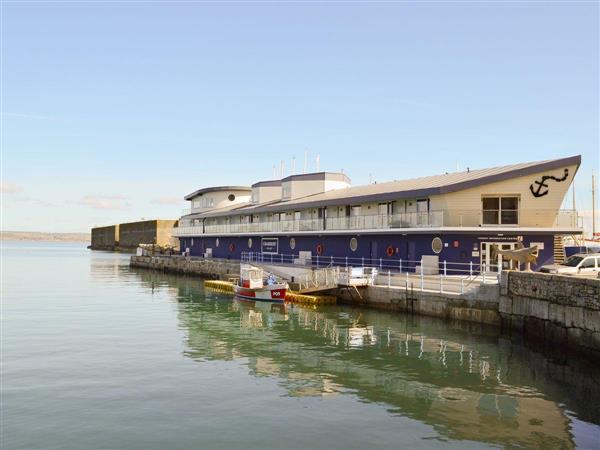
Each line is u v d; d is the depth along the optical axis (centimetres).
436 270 3638
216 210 7612
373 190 4672
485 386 1792
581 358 2086
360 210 4534
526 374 1934
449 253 3581
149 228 13812
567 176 3609
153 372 1961
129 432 1395
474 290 2792
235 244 6444
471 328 2795
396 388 1772
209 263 6275
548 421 1480
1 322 3073
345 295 3738
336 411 1552
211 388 1766
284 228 5344
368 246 4309
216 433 1391
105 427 1427
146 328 2888
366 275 3619
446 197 3594
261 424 1452
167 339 2575
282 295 3875
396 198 3959
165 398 1662
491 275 3362
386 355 2227
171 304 3953
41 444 1319
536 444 1328
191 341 2523
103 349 2345
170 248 9362
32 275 6875
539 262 3559
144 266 8356
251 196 7406
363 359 2159
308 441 1342
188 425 1444
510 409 1570
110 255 14225
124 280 6153
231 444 1324
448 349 2333
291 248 5309
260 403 1619
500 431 1409
